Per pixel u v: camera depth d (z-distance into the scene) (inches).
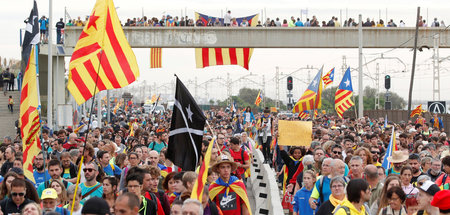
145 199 451.8
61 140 871.1
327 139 928.9
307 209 549.6
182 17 1932.8
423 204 389.4
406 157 636.7
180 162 495.8
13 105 2188.7
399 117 2630.4
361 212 393.4
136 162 618.2
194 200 356.2
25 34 713.6
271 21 1958.7
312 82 1262.3
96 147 834.2
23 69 716.7
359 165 515.5
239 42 1854.1
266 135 1248.2
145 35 1838.1
